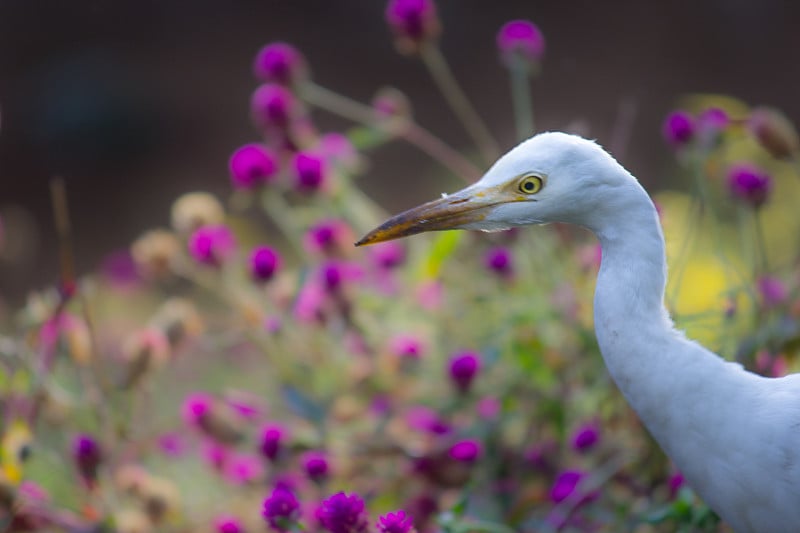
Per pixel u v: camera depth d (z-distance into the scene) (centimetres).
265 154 356
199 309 417
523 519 345
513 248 356
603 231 328
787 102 708
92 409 353
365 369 356
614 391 348
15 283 534
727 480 327
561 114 700
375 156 653
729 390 327
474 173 359
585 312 350
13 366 354
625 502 344
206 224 359
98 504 349
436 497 347
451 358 349
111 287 445
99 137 720
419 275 355
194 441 362
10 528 346
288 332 356
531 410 350
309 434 349
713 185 361
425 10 357
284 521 333
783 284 352
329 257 357
